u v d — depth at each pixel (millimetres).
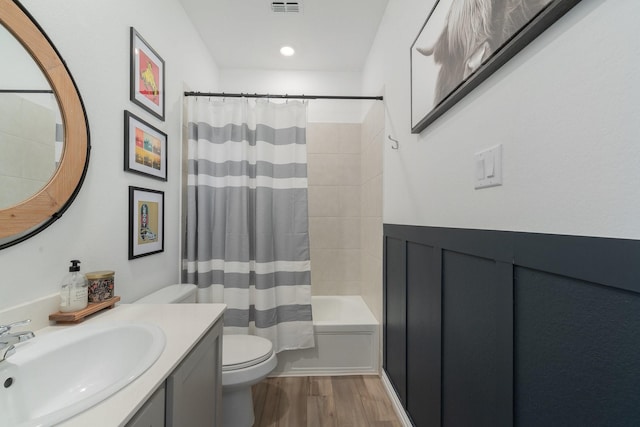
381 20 2166
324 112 2896
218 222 2025
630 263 477
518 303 746
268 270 2027
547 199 648
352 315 2324
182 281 1984
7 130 824
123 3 1364
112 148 1282
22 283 876
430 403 1253
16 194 844
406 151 1585
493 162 829
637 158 467
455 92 998
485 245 867
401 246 1650
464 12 949
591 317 554
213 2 1991
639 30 464
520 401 735
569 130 591
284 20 2182
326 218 2881
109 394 586
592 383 550
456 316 1049
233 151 2051
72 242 1064
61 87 985
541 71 662
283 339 2072
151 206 1605
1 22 803
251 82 2879
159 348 779
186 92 2018
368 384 2016
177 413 757
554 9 586
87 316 1037
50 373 758
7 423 652
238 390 1478
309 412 1714
